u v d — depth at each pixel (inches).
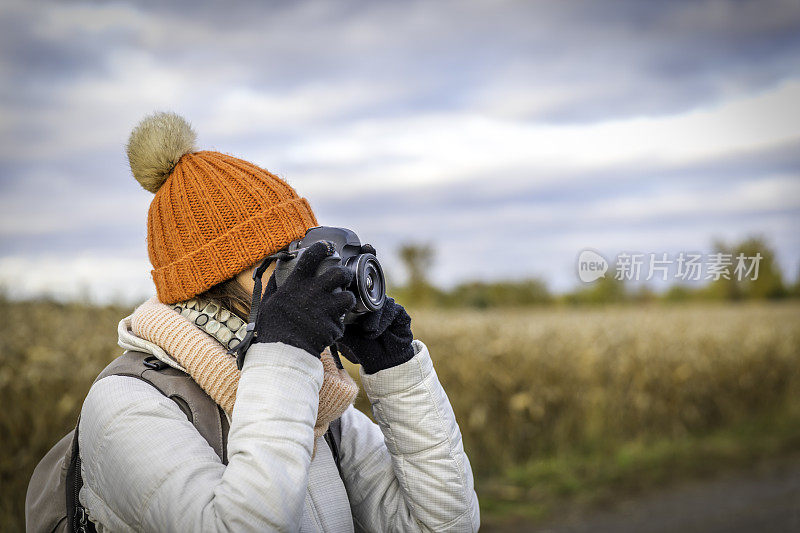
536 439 233.8
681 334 347.9
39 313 224.7
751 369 320.5
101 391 44.6
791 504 198.2
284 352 41.9
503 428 231.1
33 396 155.1
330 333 42.8
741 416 306.3
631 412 267.7
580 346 284.4
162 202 50.0
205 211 47.9
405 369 50.2
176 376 46.2
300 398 41.6
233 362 45.0
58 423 147.2
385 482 54.7
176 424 43.0
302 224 50.1
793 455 256.8
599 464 227.8
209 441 44.4
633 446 248.1
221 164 49.8
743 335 360.5
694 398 296.2
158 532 39.6
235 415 41.2
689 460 245.1
